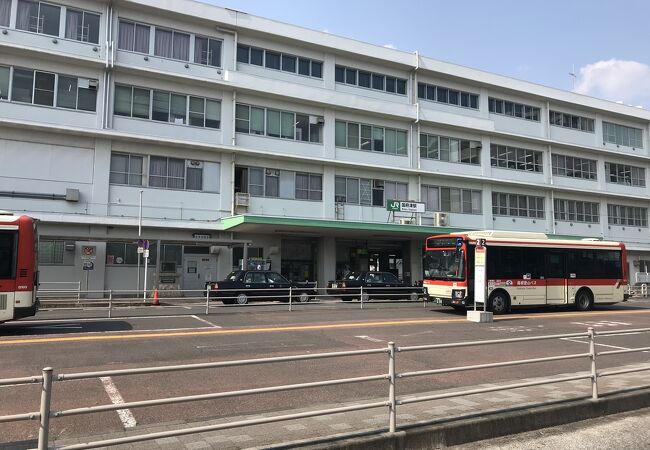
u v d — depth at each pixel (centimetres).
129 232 2486
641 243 4506
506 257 1961
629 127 4591
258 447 465
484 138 3684
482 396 693
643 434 568
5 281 1264
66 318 1588
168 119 2620
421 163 3381
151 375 838
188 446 494
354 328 1404
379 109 3197
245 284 2202
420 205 3134
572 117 4247
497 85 3719
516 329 1462
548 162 4006
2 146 2259
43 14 2362
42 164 2327
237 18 2780
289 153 2914
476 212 3612
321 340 1195
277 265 2908
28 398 696
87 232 2389
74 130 2341
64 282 2328
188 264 2638
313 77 3061
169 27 2644
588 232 4197
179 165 2641
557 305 2081
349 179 3142
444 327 1473
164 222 2527
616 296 2206
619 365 991
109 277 2434
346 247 3244
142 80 2567
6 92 2280
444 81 3553
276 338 1214
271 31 2875
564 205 4112
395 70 3359
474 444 536
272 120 2911
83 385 767
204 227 2622
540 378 856
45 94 2353
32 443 520
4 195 2242
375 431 512
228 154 2753
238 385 782
